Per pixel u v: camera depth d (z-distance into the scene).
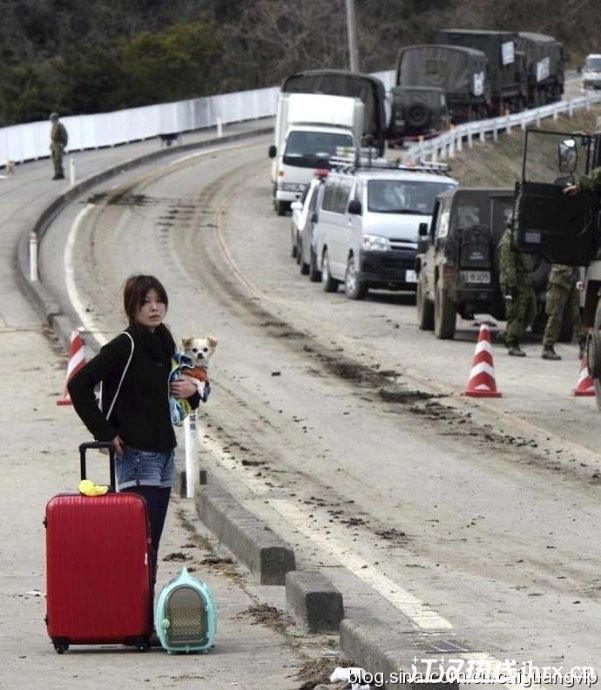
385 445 37.78
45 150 132.50
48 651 19.55
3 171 121.44
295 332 60.41
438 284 59.09
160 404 20.12
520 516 29.64
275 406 43.59
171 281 76.38
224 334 59.16
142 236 92.75
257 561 24.34
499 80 161.88
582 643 19.75
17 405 44.03
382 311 68.69
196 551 26.52
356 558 25.84
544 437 38.78
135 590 19.12
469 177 130.88
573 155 40.41
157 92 185.00
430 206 71.75
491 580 24.17
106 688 17.36
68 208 103.06
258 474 33.97
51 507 19.08
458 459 35.91
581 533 28.06
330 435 39.19
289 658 19.06
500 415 42.19
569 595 23.05
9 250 83.81
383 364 52.22
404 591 23.23
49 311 61.12
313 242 78.12
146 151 139.38
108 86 177.00
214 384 47.34
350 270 72.38
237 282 77.44
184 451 36.38
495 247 57.62
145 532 19.17
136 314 20.08
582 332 44.88
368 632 18.66
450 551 26.50
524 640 19.91
